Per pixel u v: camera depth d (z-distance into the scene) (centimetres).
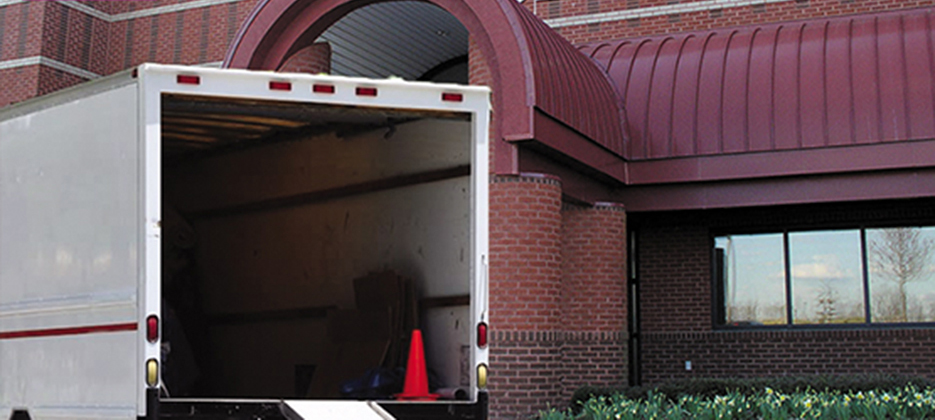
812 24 1875
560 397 1472
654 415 1170
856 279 1842
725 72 1786
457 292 811
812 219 1872
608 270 1669
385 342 804
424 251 817
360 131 820
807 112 1691
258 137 798
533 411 1432
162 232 761
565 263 1664
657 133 1769
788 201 1695
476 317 782
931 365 1756
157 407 701
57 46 2762
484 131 798
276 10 1714
